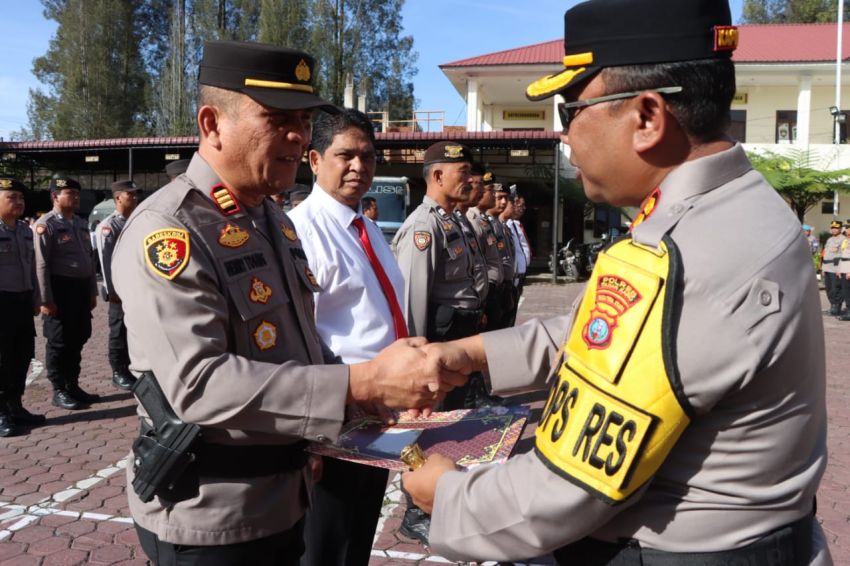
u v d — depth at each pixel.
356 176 2.53
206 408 1.49
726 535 1.09
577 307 1.27
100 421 5.79
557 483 1.08
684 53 1.12
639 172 1.20
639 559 1.13
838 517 3.99
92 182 25.69
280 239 1.84
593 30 1.18
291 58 1.69
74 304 6.20
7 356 5.41
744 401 1.06
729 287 1.04
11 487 4.29
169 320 1.50
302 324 1.81
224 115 1.68
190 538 1.57
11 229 5.50
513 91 27.61
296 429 1.53
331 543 2.38
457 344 1.59
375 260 2.59
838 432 5.67
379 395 1.56
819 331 1.14
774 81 25.36
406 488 1.40
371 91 44.72
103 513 3.93
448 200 4.12
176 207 1.60
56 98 44.88
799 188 22.16
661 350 1.02
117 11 43.06
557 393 1.13
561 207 24.39
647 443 1.02
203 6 43.81
